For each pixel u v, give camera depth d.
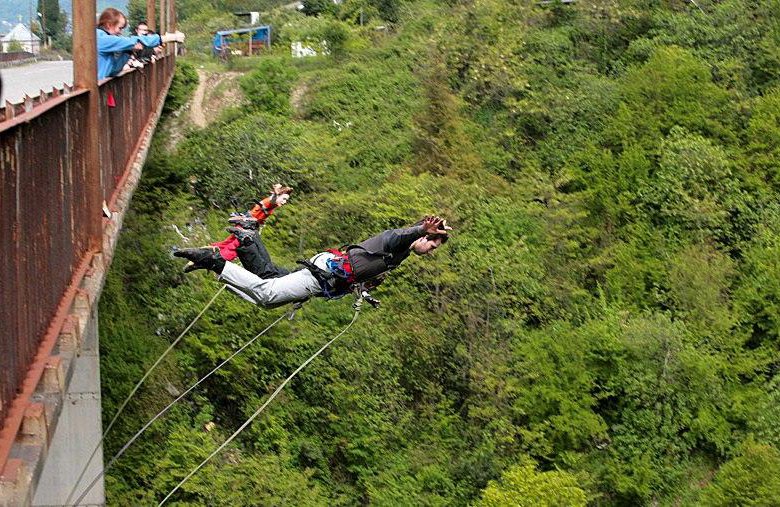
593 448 28.91
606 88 42.34
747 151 38.72
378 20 56.19
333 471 26.75
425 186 34.94
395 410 28.17
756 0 46.28
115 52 14.15
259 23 68.88
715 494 27.20
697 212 35.62
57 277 9.70
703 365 29.66
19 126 7.69
